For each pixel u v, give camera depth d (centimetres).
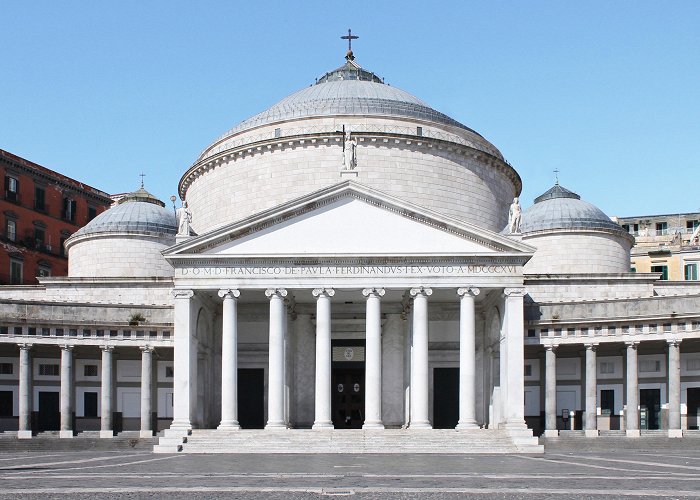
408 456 5828
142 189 10262
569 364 8231
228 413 6944
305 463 4991
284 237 7112
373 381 6931
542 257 8956
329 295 7050
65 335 7719
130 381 8231
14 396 7950
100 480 3697
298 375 7994
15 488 3325
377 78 10369
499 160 9062
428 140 8575
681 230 14000
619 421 8031
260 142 8650
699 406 7700
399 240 7100
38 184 11644
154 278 8362
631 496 3053
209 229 9025
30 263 11388
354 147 7369
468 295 7031
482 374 7944
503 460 5303
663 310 7444
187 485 3456
